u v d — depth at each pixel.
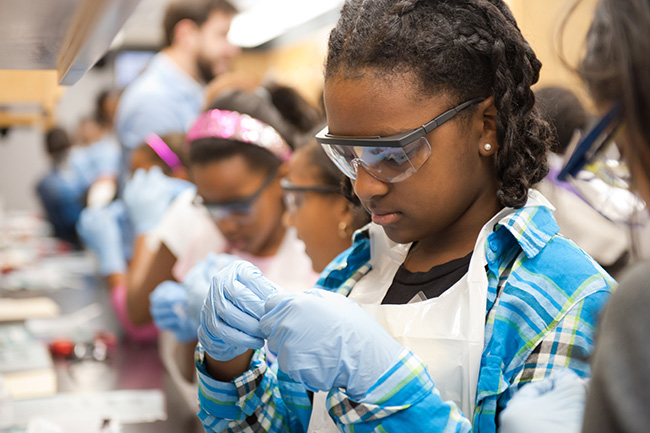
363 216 1.17
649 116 0.52
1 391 1.96
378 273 1.04
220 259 2.05
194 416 1.95
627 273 0.54
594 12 0.56
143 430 1.85
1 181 10.20
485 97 0.85
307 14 6.07
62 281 4.55
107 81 10.15
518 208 0.86
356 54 0.83
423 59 0.81
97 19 0.89
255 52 9.51
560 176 0.70
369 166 0.84
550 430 0.67
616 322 0.52
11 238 6.24
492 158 0.87
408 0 0.84
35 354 2.60
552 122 0.98
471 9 0.84
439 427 0.76
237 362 0.97
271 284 0.93
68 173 6.92
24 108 4.04
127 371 2.51
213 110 2.02
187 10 3.97
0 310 3.55
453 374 0.82
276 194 2.04
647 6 0.51
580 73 0.57
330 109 0.86
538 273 0.82
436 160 0.83
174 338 2.59
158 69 3.95
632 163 0.55
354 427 0.78
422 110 0.82
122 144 3.96
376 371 0.78
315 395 0.96
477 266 0.84
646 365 0.50
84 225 3.88
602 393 0.52
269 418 0.99
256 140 1.98
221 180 1.98
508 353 0.81
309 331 0.79
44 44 1.22
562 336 0.78
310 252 1.59
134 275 2.93
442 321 0.85
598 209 0.70
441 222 0.86
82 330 3.11
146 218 2.97
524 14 0.97
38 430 1.72
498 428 0.79
